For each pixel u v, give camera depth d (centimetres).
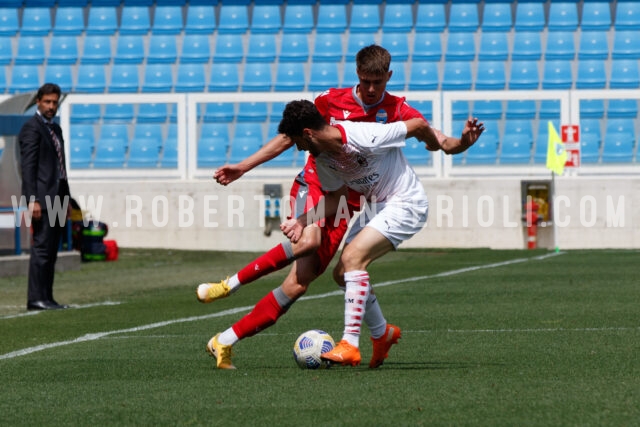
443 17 9094
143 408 1412
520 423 1243
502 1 9138
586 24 9000
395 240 1814
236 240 6800
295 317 2819
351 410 1359
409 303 3180
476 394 1473
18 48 9119
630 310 2864
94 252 5722
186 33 9169
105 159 7969
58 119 5203
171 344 2275
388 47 8950
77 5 9369
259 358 2008
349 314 1773
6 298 3716
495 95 6950
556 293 3434
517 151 7856
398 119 1886
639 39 8894
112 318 2922
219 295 1828
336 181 1852
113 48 9106
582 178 6812
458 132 8006
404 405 1388
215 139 8000
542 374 1691
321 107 1916
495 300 3231
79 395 1548
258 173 7062
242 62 8962
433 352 2058
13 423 1327
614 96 6881
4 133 5172
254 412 1361
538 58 8812
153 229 6831
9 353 2177
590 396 1442
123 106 8425
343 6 9219
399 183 1833
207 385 1627
